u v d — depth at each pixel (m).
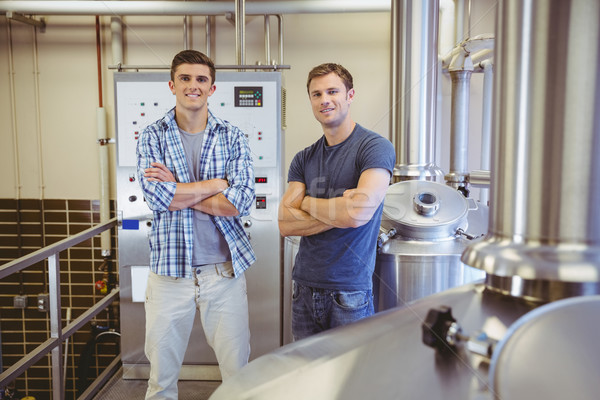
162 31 2.79
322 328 1.31
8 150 2.75
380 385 0.38
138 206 2.11
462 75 2.18
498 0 0.39
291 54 2.71
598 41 0.34
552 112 0.36
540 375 0.32
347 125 1.18
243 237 1.58
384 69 2.69
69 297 2.72
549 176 0.37
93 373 2.63
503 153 0.40
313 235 1.25
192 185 1.46
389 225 1.56
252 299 2.17
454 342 0.38
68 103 2.79
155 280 1.56
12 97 2.77
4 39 2.73
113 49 2.72
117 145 2.08
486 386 0.34
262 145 2.08
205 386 2.13
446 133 2.66
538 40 0.35
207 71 1.47
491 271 0.39
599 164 0.36
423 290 1.45
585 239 0.37
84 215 2.76
